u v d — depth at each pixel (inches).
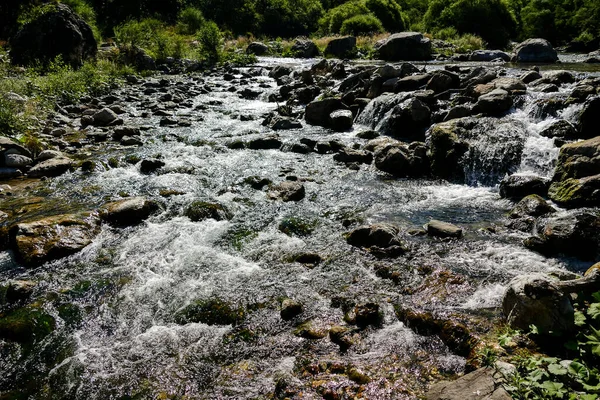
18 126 426.6
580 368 120.0
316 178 330.0
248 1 1737.2
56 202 293.0
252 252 229.3
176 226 259.8
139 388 146.6
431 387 132.1
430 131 365.7
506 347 143.4
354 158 363.6
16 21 960.3
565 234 208.7
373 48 1067.9
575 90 345.7
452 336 156.2
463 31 1296.8
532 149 305.9
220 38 1094.4
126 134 448.5
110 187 318.0
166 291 198.2
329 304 184.7
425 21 1519.4
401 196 295.3
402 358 150.6
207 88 729.6
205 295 193.6
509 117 352.8
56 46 737.6
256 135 438.0
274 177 333.1
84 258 227.6
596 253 204.2
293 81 706.2
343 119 454.0
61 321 181.5
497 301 174.9
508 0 1617.9
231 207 283.1
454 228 236.4
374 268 208.7
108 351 164.2
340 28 1482.5
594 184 246.4
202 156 384.5
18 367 159.2
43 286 204.2
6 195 306.2
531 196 257.3
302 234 248.7
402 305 178.9
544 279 152.3
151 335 171.6
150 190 311.1
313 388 138.5
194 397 141.3
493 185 308.8
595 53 984.3
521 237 231.6
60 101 576.7
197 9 1596.9
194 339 168.7
